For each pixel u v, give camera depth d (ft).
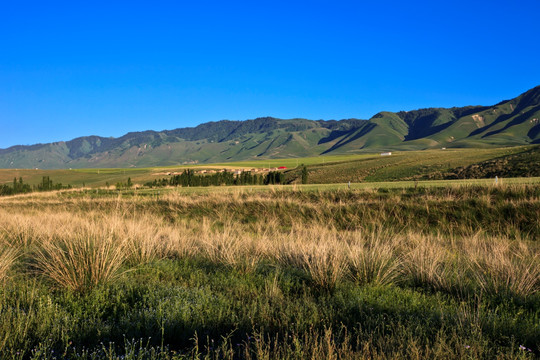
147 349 11.66
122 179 455.63
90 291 17.22
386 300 15.83
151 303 15.30
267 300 15.49
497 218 40.19
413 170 291.17
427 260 21.38
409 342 11.13
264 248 26.50
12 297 15.76
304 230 39.32
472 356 10.61
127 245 24.63
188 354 11.09
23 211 69.00
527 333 12.41
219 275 20.63
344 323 13.70
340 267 20.57
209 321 13.52
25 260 23.81
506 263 19.97
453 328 12.19
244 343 11.89
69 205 74.43
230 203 59.93
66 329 12.40
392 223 43.60
